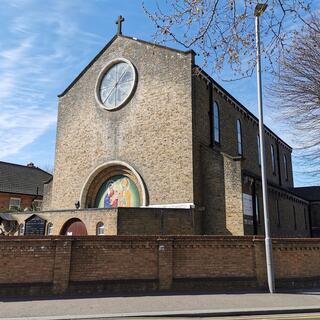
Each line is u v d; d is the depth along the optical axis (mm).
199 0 6863
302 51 16594
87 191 24578
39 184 44781
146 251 13227
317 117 17500
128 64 24812
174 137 21750
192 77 22062
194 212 20016
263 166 13922
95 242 12906
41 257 12492
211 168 21109
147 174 22281
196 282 13234
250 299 11602
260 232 22391
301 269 14461
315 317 9484
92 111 25859
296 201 33438
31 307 10414
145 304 10797
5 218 23188
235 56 7379
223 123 25406
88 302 11070
